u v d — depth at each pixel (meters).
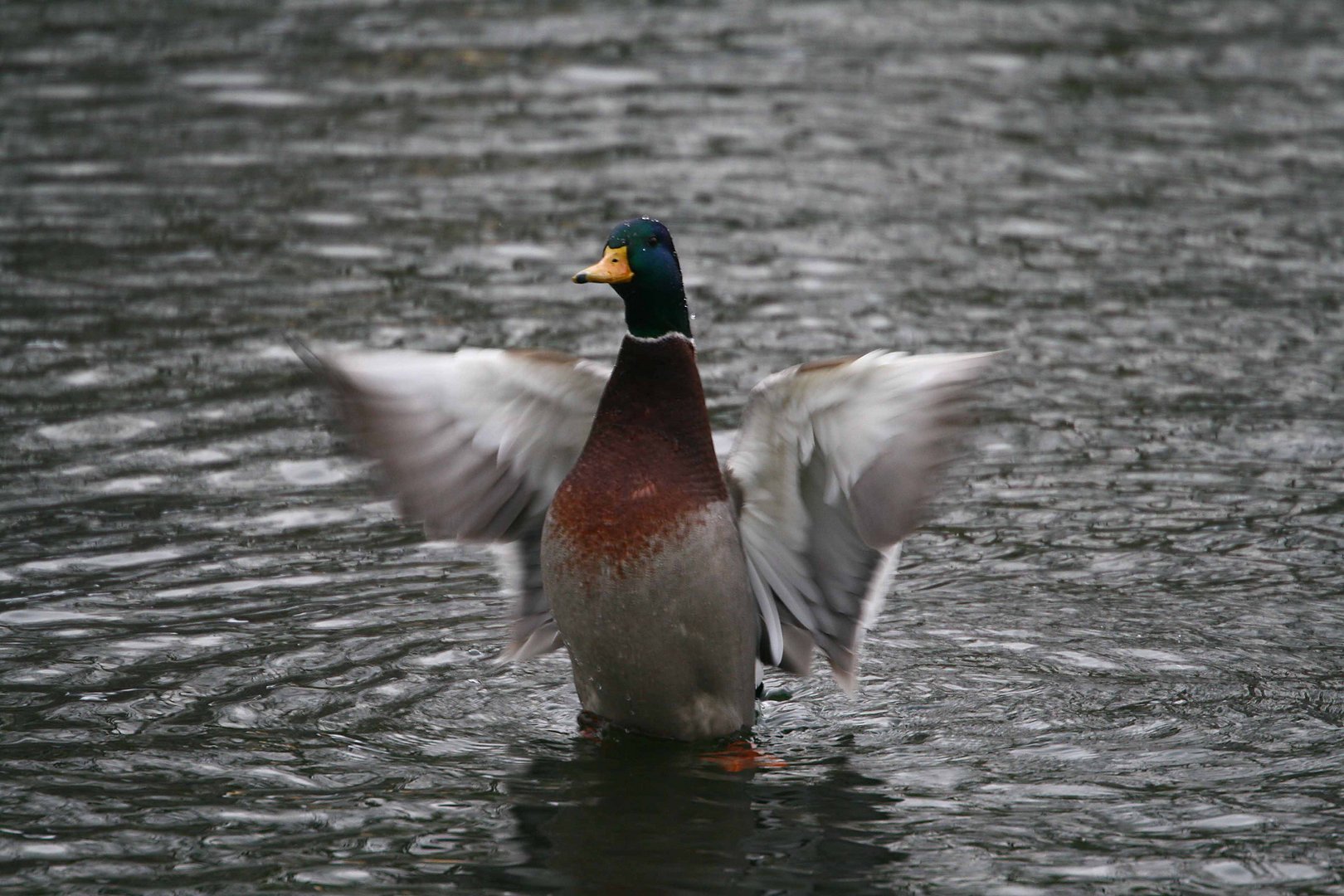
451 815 7.89
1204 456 13.34
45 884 7.17
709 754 8.66
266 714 9.02
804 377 8.40
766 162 22.02
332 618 10.38
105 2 30.05
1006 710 9.16
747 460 8.95
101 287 17.20
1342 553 11.38
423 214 19.88
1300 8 30.95
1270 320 16.73
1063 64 26.95
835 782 8.30
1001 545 11.68
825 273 18.03
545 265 18.22
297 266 18.02
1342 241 19.20
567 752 8.67
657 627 8.53
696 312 16.77
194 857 7.43
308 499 12.40
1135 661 9.78
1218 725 8.91
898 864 7.41
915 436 8.43
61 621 10.16
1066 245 19.12
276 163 21.75
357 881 7.23
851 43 28.00
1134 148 22.84
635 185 21.00
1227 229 19.66
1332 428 13.92
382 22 29.03
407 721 9.02
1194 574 11.09
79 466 12.82
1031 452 13.48
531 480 9.30
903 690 9.47
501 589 10.93
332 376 8.50
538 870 7.34
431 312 16.66
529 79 25.77
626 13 29.77
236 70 26.03
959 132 23.42
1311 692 9.30
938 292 17.50
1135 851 7.51
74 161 21.64
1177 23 29.73
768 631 9.30
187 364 15.11
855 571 9.21
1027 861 7.43
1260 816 7.85
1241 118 24.28
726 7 30.30
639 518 8.48
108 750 8.52
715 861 7.44
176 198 20.28
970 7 30.58
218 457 13.11
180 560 11.21
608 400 8.73
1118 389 14.91
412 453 8.82
